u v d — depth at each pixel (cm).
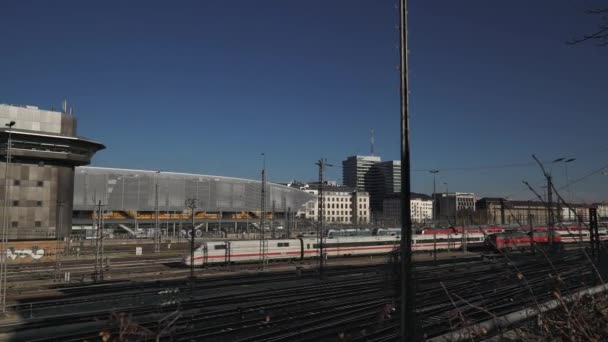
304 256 7162
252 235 13012
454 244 8831
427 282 4441
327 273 5428
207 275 5284
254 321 2817
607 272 1758
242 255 6506
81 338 2406
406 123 1088
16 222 7338
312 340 2403
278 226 16025
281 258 6919
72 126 8019
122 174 13825
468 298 3419
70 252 7638
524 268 4934
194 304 3397
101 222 5653
